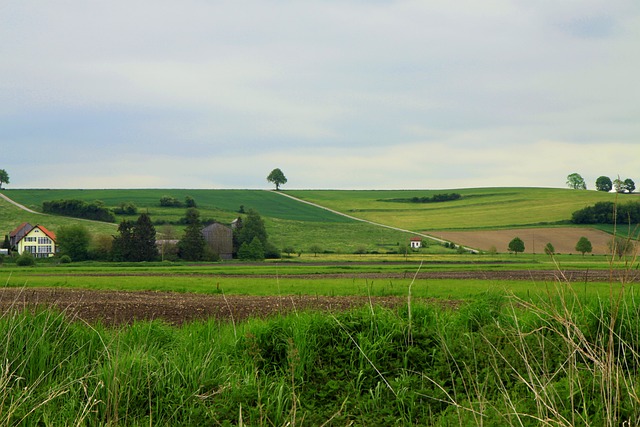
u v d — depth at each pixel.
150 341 12.09
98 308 24.80
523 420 7.74
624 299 10.55
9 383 9.54
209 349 11.20
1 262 105.69
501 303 12.90
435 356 10.34
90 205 178.38
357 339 10.84
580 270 59.19
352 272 64.25
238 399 9.17
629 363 9.80
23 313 11.12
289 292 36.50
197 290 38.91
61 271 68.81
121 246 119.62
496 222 181.12
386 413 9.01
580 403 8.02
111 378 9.24
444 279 48.34
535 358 9.66
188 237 121.62
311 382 10.08
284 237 167.62
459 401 9.06
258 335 11.27
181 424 8.73
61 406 8.98
